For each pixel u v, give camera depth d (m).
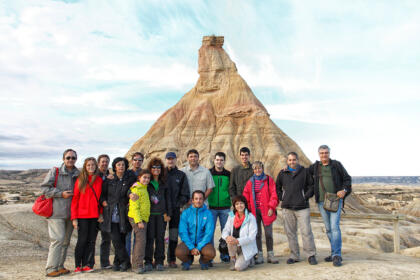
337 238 7.00
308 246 7.36
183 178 8.12
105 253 7.43
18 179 136.88
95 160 7.19
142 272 6.68
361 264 6.70
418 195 70.12
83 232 6.86
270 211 7.96
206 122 49.66
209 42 57.38
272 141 45.47
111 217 6.99
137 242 6.79
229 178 8.91
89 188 6.91
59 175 6.90
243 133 47.06
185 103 54.69
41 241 12.52
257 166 8.12
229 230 7.48
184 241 7.26
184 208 8.03
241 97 51.34
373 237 16.91
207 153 44.72
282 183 7.96
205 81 54.72
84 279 6.02
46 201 6.63
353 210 37.00
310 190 7.55
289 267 7.03
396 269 6.19
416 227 22.53
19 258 9.48
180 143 47.44
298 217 7.62
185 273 6.68
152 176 7.48
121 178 7.22
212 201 8.70
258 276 6.14
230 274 6.46
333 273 6.08
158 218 7.39
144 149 48.72
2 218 14.14
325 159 7.47
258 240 8.07
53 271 6.55
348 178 7.32
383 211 39.56
